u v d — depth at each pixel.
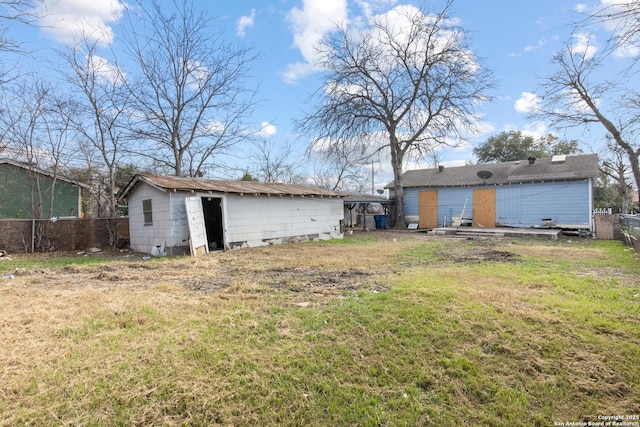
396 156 19.73
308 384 2.50
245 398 2.34
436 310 3.86
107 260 9.16
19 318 3.77
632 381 2.48
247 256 9.05
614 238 13.18
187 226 10.29
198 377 2.55
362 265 7.25
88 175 16.88
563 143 28.41
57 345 3.10
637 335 3.19
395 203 20.14
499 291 4.66
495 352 2.93
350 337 3.25
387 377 2.58
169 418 2.13
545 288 4.88
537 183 16.55
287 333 3.35
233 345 3.09
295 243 12.66
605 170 24.12
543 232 14.04
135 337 3.27
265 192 11.91
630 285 5.05
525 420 2.13
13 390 2.38
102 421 2.10
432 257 8.35
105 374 2.59
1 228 11.05
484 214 18.02
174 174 19.22
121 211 20.17
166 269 7.20
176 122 17.48
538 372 2.63
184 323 3.64
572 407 2.24
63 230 12.05
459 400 2.32
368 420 2.13
